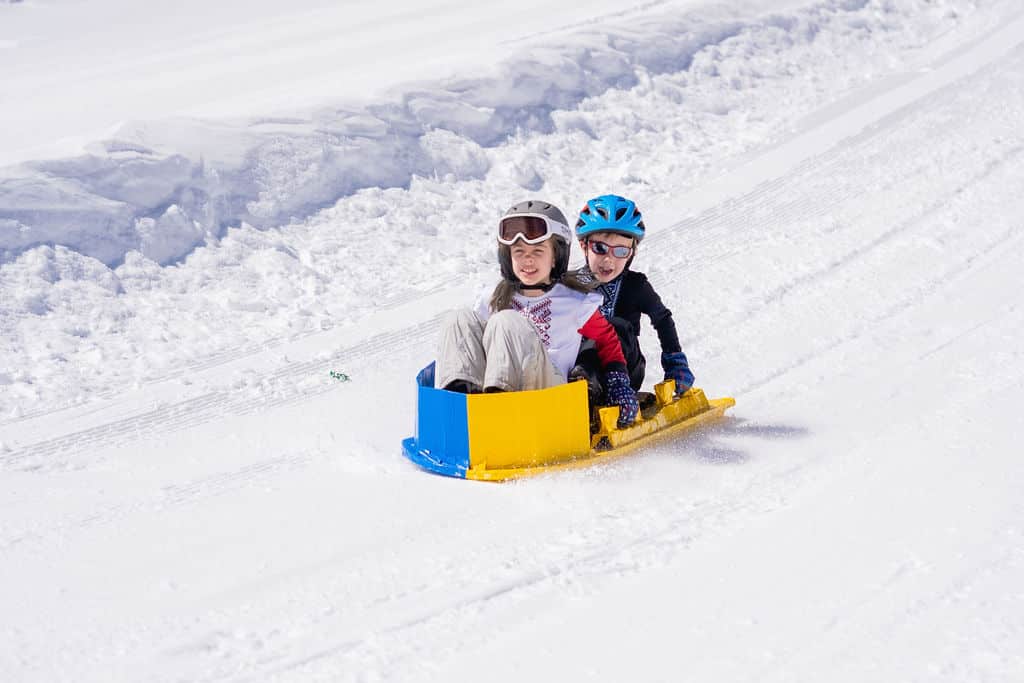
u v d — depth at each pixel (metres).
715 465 6.14
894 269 9.74
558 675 4.04
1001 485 5.49
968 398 6.89
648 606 4.51
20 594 4.98
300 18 23.39
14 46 22.31
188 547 5.44
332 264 10.66
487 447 6.08
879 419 6.73
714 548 5.03
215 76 16.62
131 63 19.19
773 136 14.73
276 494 6.11
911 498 5.43
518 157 13.51
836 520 5.25
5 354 8.52
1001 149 12.94
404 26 20.27
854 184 12.39
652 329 8.92
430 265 10.77
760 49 17.73
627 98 15.41
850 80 17.09
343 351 8.76
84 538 5.64
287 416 7.53
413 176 12.59
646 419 6.70
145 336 9.05
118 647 4.44
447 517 5.56
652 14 18.00
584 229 6.77
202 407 7.73
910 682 3.80
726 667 4.01
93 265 9.77
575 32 16.39
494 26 18.72
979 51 17.66
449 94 13.86
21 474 6.66
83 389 8.09
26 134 13.12
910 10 19.86
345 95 13.27
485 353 6.31
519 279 6.50
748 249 10.66
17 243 9.61
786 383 7.62
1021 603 4.26
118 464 6.79
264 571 5.08
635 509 5.53
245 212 11.12
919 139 13.77
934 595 4.39
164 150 11.08
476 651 4.25
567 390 6.12
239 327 9.30
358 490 6.06
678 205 12.27
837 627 4.22
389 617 4.55
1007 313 8.44
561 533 5.28
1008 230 10.38
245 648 4.38
